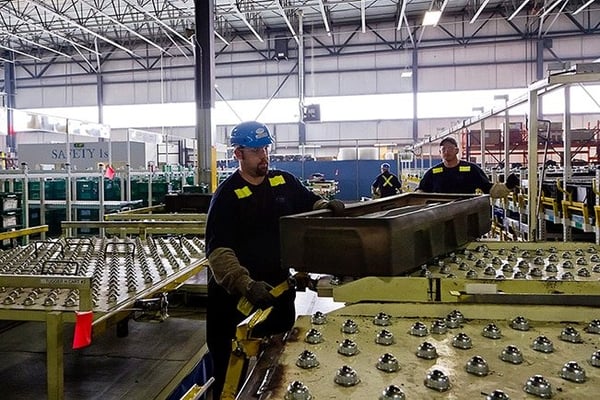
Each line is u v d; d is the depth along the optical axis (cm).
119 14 1445
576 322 122
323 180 1445
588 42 1644
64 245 336
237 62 1881
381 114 1842
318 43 1841
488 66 1731
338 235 121
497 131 1042
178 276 244
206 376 295
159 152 1170
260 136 233
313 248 124
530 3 1609
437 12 990
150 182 832
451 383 89
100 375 250
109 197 892
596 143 1032
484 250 185
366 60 1820
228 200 233
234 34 1856
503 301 128
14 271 245
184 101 1906
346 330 117
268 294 160
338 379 90
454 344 108
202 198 474
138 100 1930
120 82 1934
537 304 127
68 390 233
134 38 1845
